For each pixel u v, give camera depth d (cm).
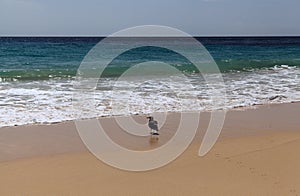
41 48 3831
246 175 635
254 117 1163
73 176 664
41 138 920
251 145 851
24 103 1247
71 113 1141
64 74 1998
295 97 1482
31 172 687
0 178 656
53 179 652
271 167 667
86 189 605
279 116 1188
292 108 1308
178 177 640
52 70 2212
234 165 685
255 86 1680
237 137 930
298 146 780
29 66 2566
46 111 1158
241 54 3959
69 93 1413
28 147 852
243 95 1479
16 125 1023
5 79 1802
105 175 664
